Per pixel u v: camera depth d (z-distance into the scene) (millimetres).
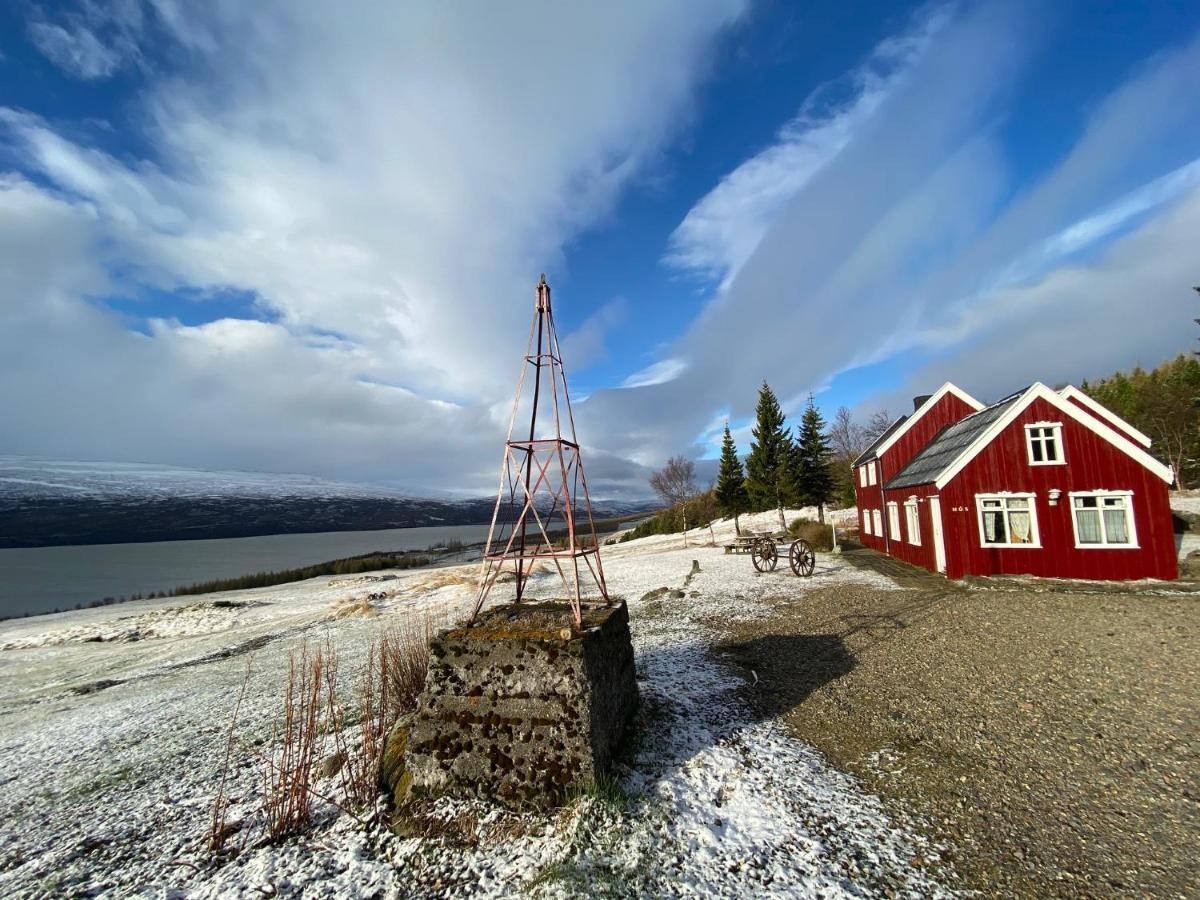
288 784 6184
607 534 75750
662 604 16078
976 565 15992
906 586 15867
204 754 7828
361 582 37344
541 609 7113
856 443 65188
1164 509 14281
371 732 6633
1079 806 5195
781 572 20594
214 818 5520
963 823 5039
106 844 5566
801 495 39688
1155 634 9867
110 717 10633
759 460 43438
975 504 16094
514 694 5684
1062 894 4125
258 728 8734
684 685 8906
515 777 5535
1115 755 6023
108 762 8008
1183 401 39656
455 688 5891
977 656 9453
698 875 4438
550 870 4574
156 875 4922
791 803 5422
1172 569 14094
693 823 5105
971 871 4406
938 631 11086
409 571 46031
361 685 10430
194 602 33781
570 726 5477
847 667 9438
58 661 19719
